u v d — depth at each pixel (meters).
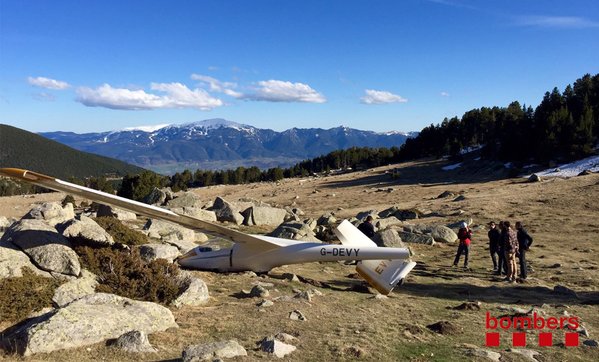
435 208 41.78
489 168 77.00
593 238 27.64
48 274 11.30
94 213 34.34
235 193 75.81
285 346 8.17
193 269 15.79
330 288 14.57
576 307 13.20
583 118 74.19
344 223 15.16
